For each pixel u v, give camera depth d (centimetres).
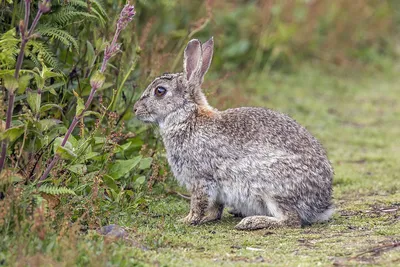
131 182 1176
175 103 1154
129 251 901
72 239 861
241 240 1023
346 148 1792
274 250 973
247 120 1129
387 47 2866
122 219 1066
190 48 1180
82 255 855
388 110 2209
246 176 1102
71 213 986
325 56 2638
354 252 951
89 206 1032
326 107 2180
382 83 2558
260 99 2142
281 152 1096
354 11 2741
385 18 2888
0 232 891
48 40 1166
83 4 1117
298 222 1100
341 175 1516
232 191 1118
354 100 2309
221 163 1116
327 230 1092
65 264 802
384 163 1644
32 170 1023
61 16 1111
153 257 905
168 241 991
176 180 1261
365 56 2742
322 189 1118
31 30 913
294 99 2202
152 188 1219
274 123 1127
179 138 1144
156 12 1816
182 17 1894
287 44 2505
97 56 1214
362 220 1159
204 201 1130
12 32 991
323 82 2441
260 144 1102
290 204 1095
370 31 2839
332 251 962
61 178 998
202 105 1168
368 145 1831
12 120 1052
